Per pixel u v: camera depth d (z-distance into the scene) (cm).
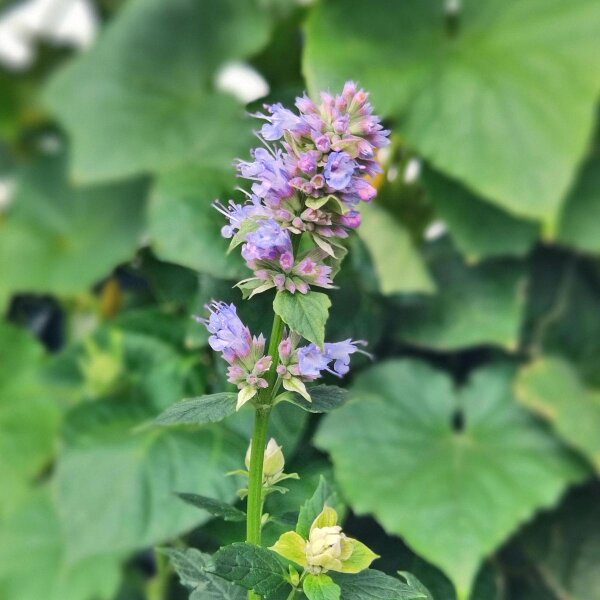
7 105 59
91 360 41
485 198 42
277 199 18
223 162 38
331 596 18
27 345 52
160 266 36
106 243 51
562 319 45
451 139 40
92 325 51
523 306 43
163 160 44
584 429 40
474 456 39
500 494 37
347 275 35
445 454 39
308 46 41
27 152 59
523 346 45
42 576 45
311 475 31
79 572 45
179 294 36
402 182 43
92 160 46
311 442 37
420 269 39
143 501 35
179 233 33
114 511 35
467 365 46
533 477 39
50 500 47
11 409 50
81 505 35
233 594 20
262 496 20
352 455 37
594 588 41
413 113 41
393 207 43
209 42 48
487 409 42
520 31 42
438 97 41
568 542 42
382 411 39
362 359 38
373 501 35
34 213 54
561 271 46
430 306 43
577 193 44
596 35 41
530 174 39
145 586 45
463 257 44
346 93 18
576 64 41
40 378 43
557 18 42
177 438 36
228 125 44
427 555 34
